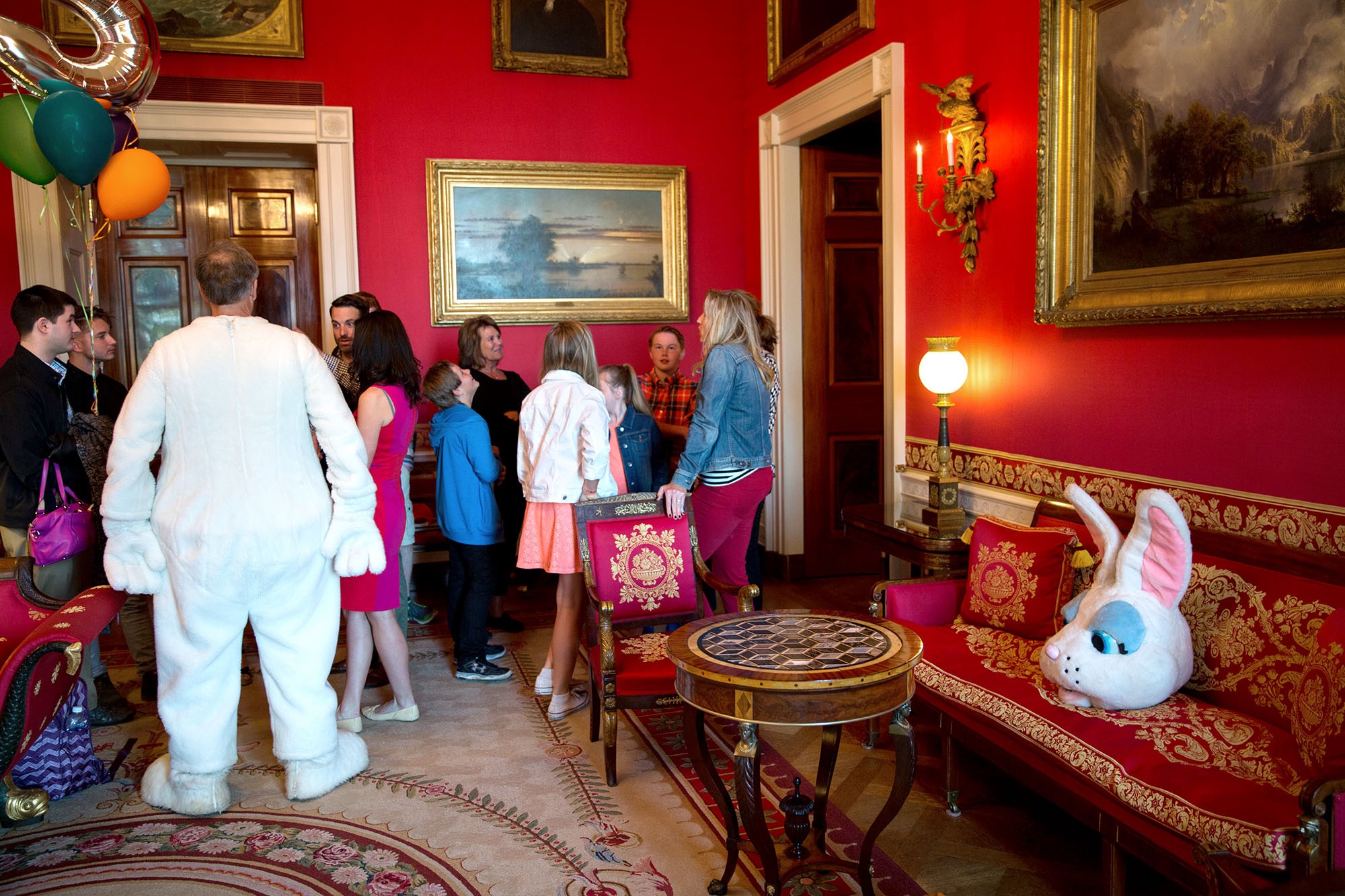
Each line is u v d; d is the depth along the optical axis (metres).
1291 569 2.52
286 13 5.45
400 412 3.55
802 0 5.41
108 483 2.79
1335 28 2.42
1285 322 2.62
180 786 2.99
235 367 2.81
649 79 6.16
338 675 4.41
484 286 5.92
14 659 2.55
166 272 5.85
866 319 6.07
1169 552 2.52
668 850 2.77
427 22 5.73
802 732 3.71
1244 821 1.95
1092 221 3.31
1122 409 3.25
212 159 5.86
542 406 3.80
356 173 5.68
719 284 6.37
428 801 3.09
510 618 5.07
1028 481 3.76
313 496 2.97
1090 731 2.42
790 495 6.00
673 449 5.16
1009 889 2.53
